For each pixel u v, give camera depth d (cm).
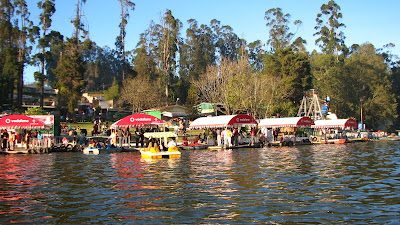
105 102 10062
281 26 10788
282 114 7431
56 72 7844
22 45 8356
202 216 1184
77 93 7725
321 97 9312
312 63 10319
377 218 1150
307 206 1299
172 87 10562
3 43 8281
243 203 1349
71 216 1201
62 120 7625
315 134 6431
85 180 1914
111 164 2670
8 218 1184
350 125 5894
